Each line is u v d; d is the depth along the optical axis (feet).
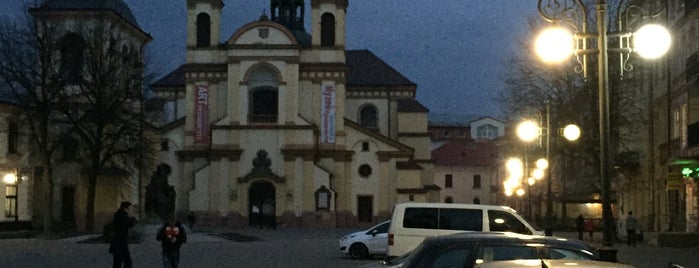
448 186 413.18
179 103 274.16
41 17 179.42
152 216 165.78
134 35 215.51
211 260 107.65
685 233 132.26
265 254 121.39
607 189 55.57
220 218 242.37
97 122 179.93
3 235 167.22
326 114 249.75
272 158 244.01
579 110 154.81
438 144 474.90
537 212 253.03
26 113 174.70
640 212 183.11
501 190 391.65
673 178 147.64
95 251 122.83
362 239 111.75
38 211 193.88
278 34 246.27
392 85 280.51
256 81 246.88
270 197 244.22
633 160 182.60
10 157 182.19
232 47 245.45
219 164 243.81
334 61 250.78
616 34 59.31
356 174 252.62
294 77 245.45
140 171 199.21
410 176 252.42
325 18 253.24
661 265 93.56
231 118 244.63
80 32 187.01
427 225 80.79
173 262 76.38
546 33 57.06
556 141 156.46
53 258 107.24
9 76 172.24
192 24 251.80
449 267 41.39
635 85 163.94
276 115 245.45
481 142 430.61
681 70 146.82
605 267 35.63
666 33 54.19
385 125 280.31
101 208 198.80
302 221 241.96
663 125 162.81
